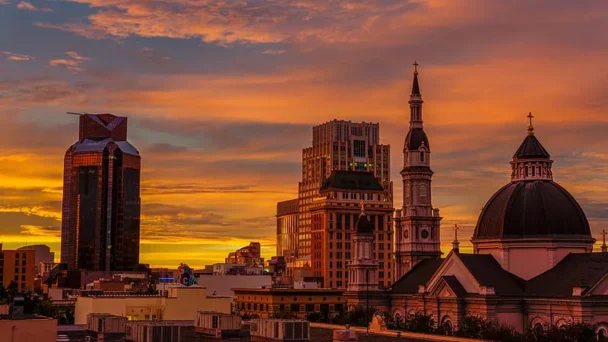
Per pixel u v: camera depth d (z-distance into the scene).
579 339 156.38
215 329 104.19
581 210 190.38
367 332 122.12
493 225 193.62
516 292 182.50
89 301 141.88
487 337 160.12
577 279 174.75
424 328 179.25
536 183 192.88
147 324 95.25
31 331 83.06
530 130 197.75
